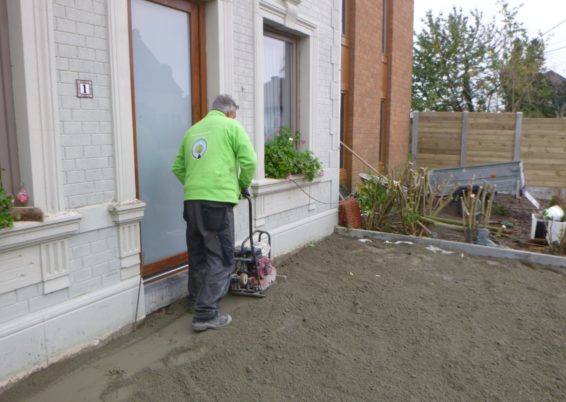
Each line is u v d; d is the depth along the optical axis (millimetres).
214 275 3926
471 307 4621
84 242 3518
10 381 3064
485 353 3723
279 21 5785
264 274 4758
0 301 3016
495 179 9641
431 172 9805
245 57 5168
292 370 3389
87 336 3574
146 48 4176
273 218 5977
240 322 4105
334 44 7195
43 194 3191
